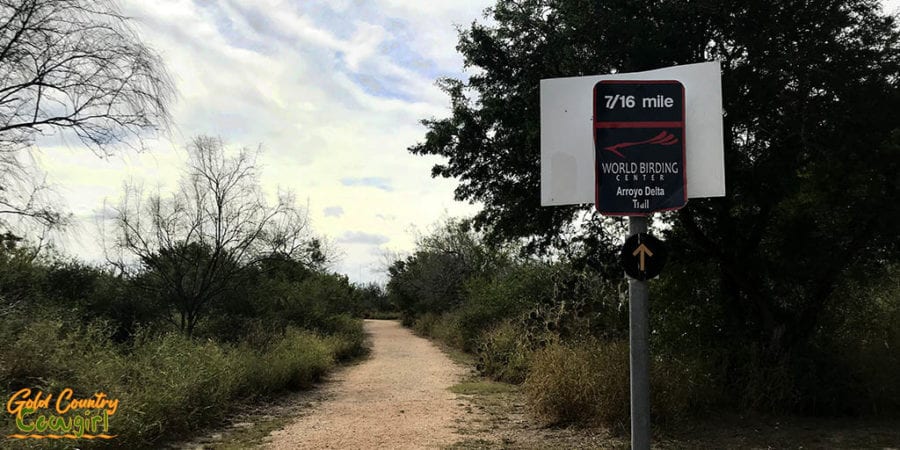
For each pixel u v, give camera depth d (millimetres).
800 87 8422
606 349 8750
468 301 28062
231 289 16859
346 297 31625
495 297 22094
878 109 8477
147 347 9852
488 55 9695
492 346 16406
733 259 9812
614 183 4770
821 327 10188
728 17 8578
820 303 9789
